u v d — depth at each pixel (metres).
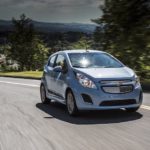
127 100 10.12
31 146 7.52
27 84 23.41
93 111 11.38
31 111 11.96
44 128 9.23
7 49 89.25
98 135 8.27
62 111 11.82
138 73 24.22
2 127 9.50
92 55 11.74
